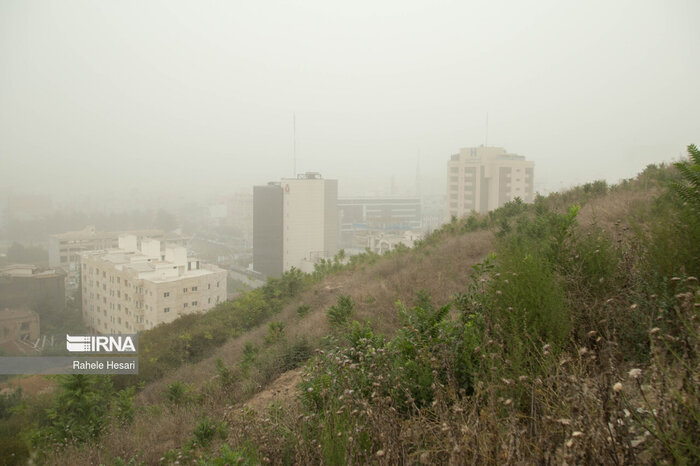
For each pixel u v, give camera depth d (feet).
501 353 9.84
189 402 26.35
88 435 24.34
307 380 15.47
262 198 281.95
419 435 8.74
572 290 12.98
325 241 283.38
